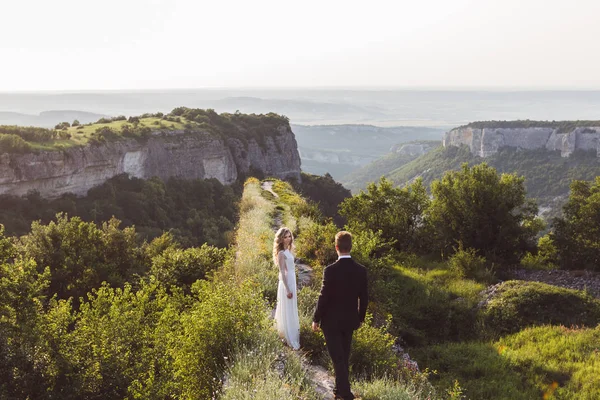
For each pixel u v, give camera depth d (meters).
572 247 24.27
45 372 11.14
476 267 20.62
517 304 16.02
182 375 7.47
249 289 8.94
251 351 6.72
